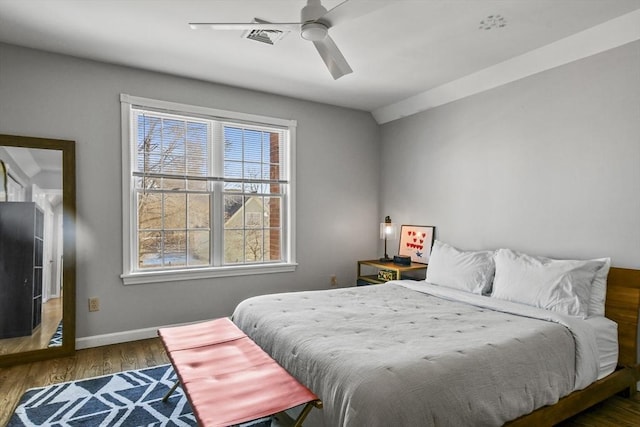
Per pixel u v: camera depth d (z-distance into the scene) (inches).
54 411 89.0
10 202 119.8
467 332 82.6
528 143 129.4
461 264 133.1
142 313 139.8
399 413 55.6
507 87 136.4
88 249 130.6
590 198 112.7
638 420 87.2
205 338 89.8
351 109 188.5
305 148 175.0
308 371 70.8
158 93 142.3
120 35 113.3
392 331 83.5
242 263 161.8
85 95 130.0
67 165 125.8
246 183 162.4
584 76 114.3
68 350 123.6
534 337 79.4
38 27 108.3
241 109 159.2
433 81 151.0
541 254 125.0
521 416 71.2
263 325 92.7
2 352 116.0
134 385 102.7
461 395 62.3
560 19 103.0
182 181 149.5
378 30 109.4
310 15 79.0
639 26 100.3
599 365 88.5
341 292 124.3
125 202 136.2
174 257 147.8
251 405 59.4
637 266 102.4
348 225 187.3
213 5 96.9
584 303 98.5
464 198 152.3
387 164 192.1
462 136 153.2
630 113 104.2
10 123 119.1
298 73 143.1
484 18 102.7
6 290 118.1
